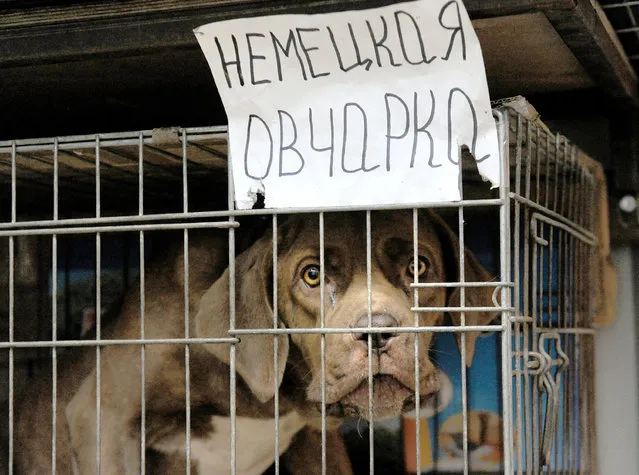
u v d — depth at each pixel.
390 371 1.35
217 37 1.30
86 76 1.64
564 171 1.60
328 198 1.26
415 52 1.23
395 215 1.60
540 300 1.45
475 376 2.07
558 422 1.66
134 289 1.87
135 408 1.72
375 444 2.16
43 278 2.26
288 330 1.26
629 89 1.91
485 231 2.02
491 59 1.61
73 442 1.77
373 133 1.25
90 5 1.37
